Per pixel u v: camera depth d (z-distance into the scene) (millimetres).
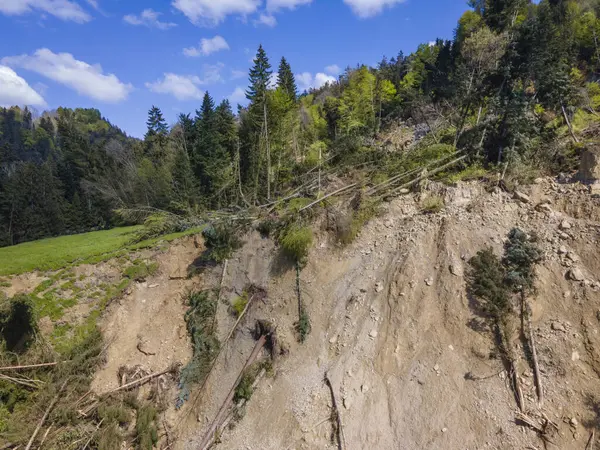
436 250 13133
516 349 10383
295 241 15055
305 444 11062
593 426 8641
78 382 13422
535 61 16438
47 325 14281
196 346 14836
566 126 15742
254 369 13562
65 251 16844
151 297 16469
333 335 13242
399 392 11000
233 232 16859
